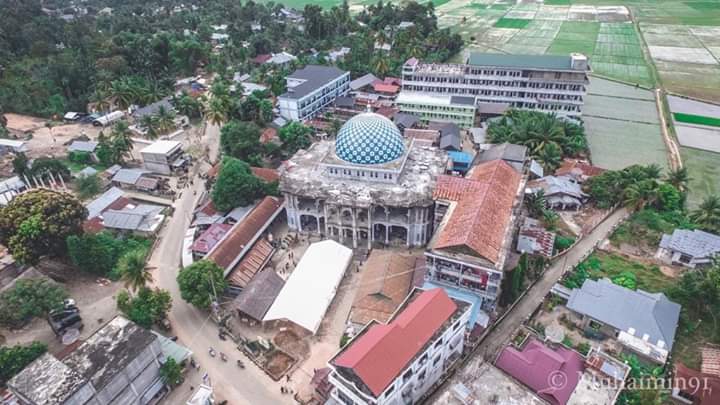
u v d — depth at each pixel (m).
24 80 175.12
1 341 77.81
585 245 99.06
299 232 107.38
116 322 69.62
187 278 82.00
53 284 79.06
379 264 91.31
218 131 161.00
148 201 119.81
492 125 142.88
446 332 66.06
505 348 69.69
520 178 103.94
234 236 96.69
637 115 166.62
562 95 151.88
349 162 102.94
